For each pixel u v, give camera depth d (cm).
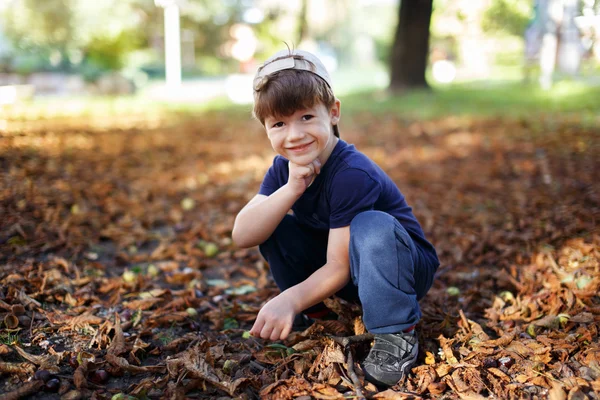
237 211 440
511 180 515
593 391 182
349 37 4947
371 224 186
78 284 279
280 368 202
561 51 1384
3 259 303
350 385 188
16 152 600
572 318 228
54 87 1566
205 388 189
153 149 712
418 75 1420
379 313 188
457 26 1989
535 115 886
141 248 358
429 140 767
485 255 327
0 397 179
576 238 336
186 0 3219
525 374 195
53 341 221
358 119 997
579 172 511
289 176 194
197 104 1323
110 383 195
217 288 289
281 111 186
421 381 191
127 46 2083
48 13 2161
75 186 476
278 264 222
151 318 242
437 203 452
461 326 231
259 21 3541
